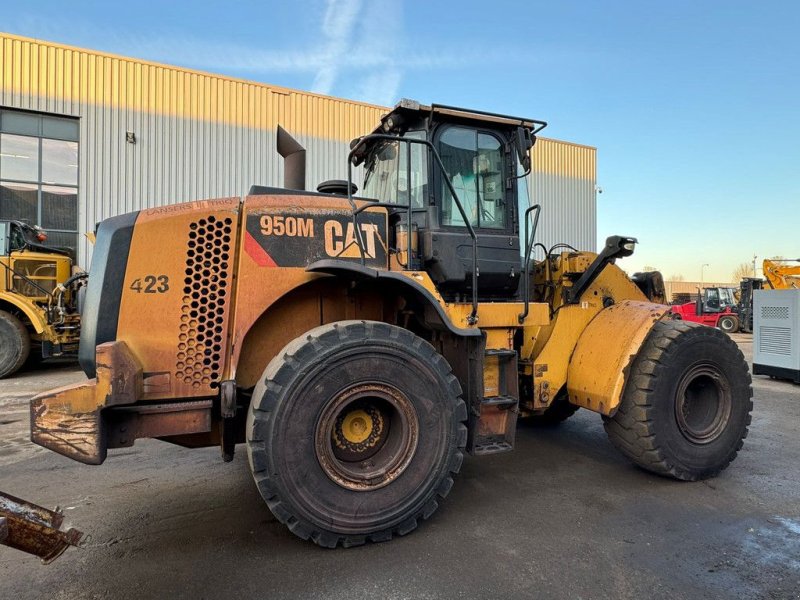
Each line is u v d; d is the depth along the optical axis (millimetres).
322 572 2436
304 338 2635
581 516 3074
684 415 3748
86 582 2363
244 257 2791
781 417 5750
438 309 2887
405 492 2736
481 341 3100
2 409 6070
